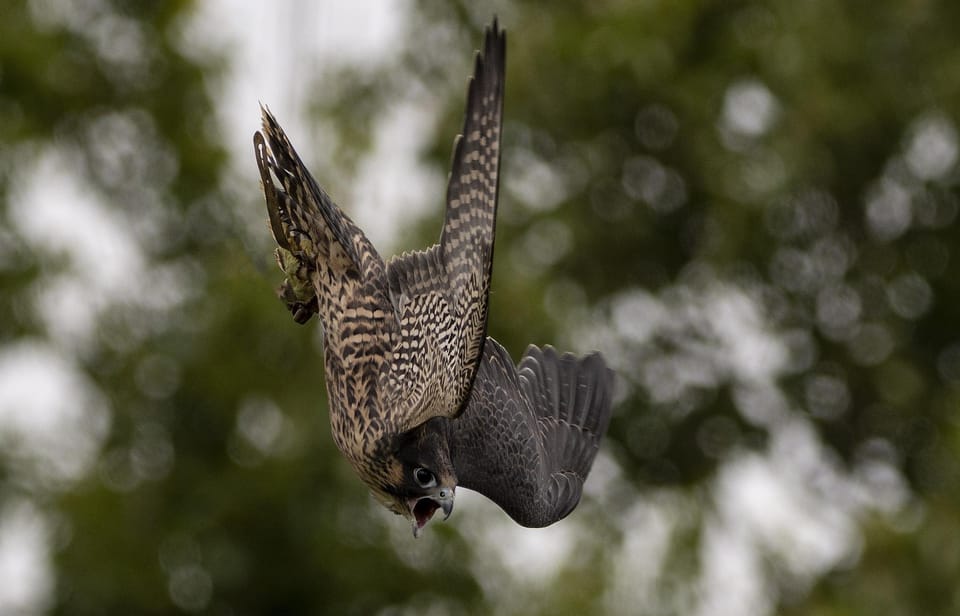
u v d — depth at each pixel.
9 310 16.95
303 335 16.23
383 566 16.06
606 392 8.57
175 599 16.23
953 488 18.39
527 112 17.64
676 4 17.67
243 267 16.17
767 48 17.83
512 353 16.20
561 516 7.99
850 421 19.42
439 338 6.90
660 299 18.61
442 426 7.57
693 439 18.84
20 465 16.59
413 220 16.09
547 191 18.12
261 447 16.45
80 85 17.64
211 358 16.31
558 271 18.25
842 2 18.20
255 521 16.16
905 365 19.11
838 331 19.22
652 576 18.19
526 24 17.83
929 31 18.33
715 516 18.70
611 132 17.92
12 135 17.38
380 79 17.30
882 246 19.17
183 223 17.25
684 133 17.94
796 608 18.12
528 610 16.70
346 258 7.04
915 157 18.84
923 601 17.44
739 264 18.62
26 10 17.75
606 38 17.47
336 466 15.98
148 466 16.53
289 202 6.93
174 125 17.58
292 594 16.19
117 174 17.45
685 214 18.36
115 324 16.97
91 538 16.33
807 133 18.06
